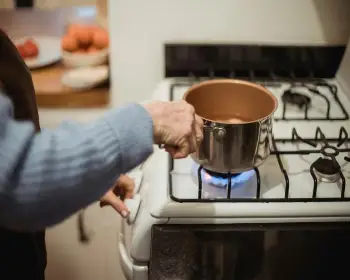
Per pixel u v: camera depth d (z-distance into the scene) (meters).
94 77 1.26
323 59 1.22
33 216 0.55
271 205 0.84
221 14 1.16
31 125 0.55
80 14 1.52
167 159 0.94
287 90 1.15
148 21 1.17
